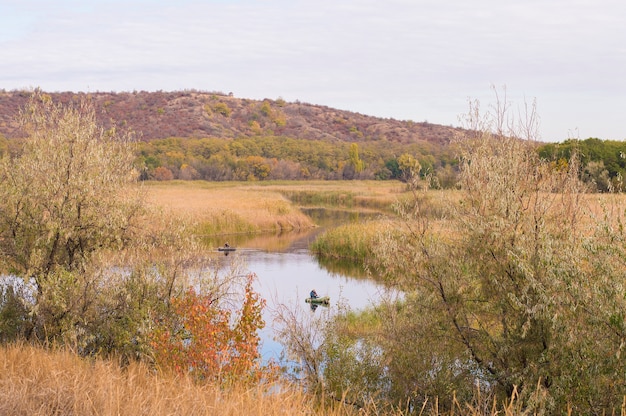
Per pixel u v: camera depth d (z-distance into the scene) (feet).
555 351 32.48
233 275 48.26
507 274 35.27
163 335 39.37
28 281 44.50
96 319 44.39
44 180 46.93
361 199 282.36
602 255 31.48
